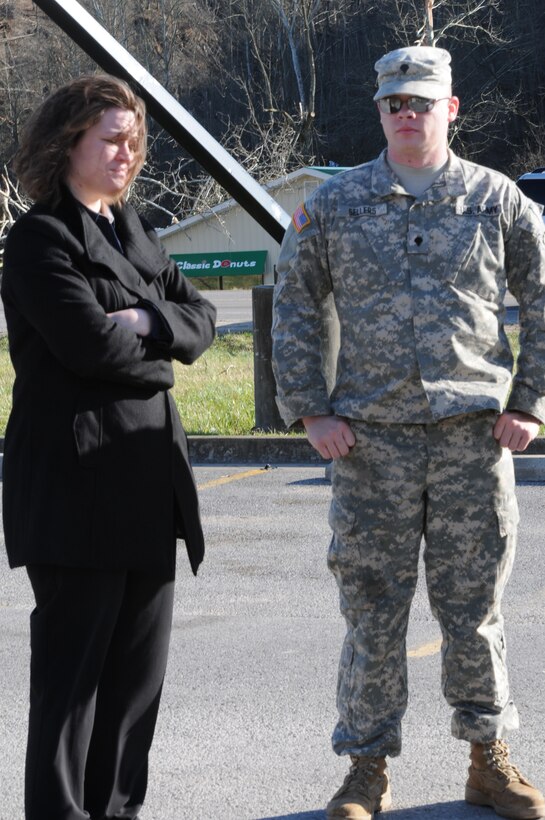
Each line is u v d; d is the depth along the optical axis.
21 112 49.69
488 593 3.75
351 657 3.84
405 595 3.79
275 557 7.32
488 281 3.66
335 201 3.72
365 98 60.75
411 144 3.60
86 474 3.32
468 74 57.94
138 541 3.38
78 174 3.42
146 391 3.44
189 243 46.19
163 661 3.56
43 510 3.32
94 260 3.35
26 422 3.37
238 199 10.00
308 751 4.41
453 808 3.90
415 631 5.86
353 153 61.25
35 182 3.38
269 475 10.05
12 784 4.18
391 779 4.14
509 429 3.66
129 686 3.51
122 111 3.39
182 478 3.53
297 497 9.12
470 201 3.65
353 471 3.74
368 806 3.76
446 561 3.75
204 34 61.28
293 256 3.80
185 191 26.75
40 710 3.33
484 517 3.69
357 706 3.82
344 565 3.79
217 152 9.73
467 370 3.63
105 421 3.35
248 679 5.20
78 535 3.30
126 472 3.36
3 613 6.30
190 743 4.50
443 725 4.64
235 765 4.30
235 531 8.03
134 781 3.55
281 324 3.81
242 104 56.03
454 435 3.65
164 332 3.42
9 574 7.07
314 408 3.75
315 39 59.06
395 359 3.63
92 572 3.34
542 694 4.94
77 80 3.40
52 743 3.29
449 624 3.79
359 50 61.47
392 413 3.65
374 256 3.64
